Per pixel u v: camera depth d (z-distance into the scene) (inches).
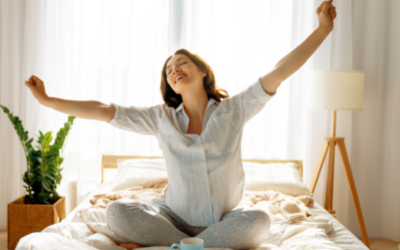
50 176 92.4
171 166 55.1
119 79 110.5
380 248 106.3
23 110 108.9
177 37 110.7
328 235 64.2
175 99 64.5
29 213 88.1
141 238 48.6
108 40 110.4
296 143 111.8
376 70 114.0
